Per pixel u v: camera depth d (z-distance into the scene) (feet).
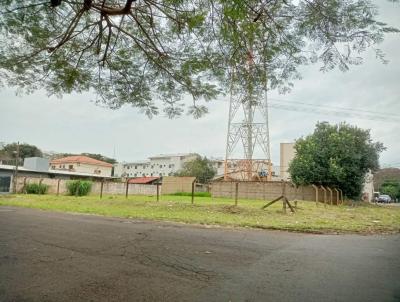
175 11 21.16
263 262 17.49
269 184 102.01
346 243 24.32
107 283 13.69
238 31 19.93
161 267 16.15
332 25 17.94
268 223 34.94
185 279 14.35
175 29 23.31
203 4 19.10
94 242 21.91
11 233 24.91
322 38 18.83
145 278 14.39
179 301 11.85
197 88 27.91
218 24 20.20
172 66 26.81
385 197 217.15
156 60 26.99
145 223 32.94
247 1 16.83
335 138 97.91
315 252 20.43
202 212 44.14
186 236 25.16
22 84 28.94
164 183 123.13
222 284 13.75
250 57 22.90
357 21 17.03
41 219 33.78
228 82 25.93
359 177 97.09
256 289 13.20
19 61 26.76
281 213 45.47
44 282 13.71
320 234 29.78
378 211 69.82
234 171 120.16
